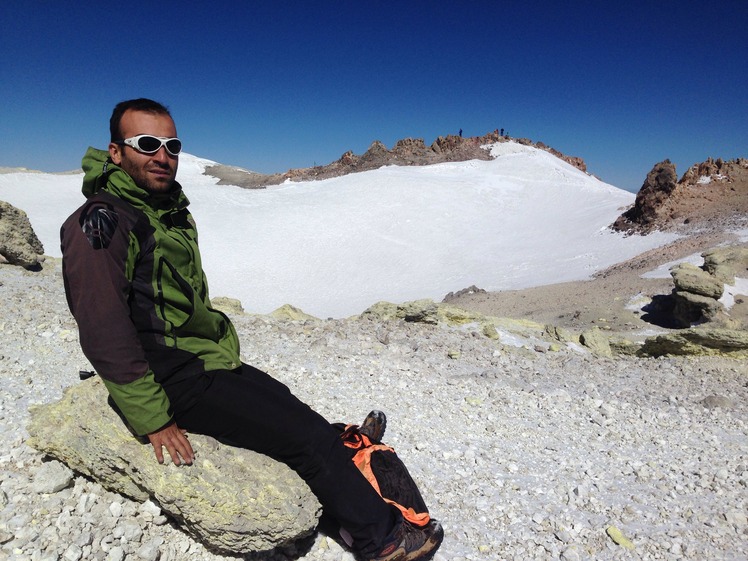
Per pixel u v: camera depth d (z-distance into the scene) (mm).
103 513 3258
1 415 4375
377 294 41844
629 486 4906
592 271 38656
